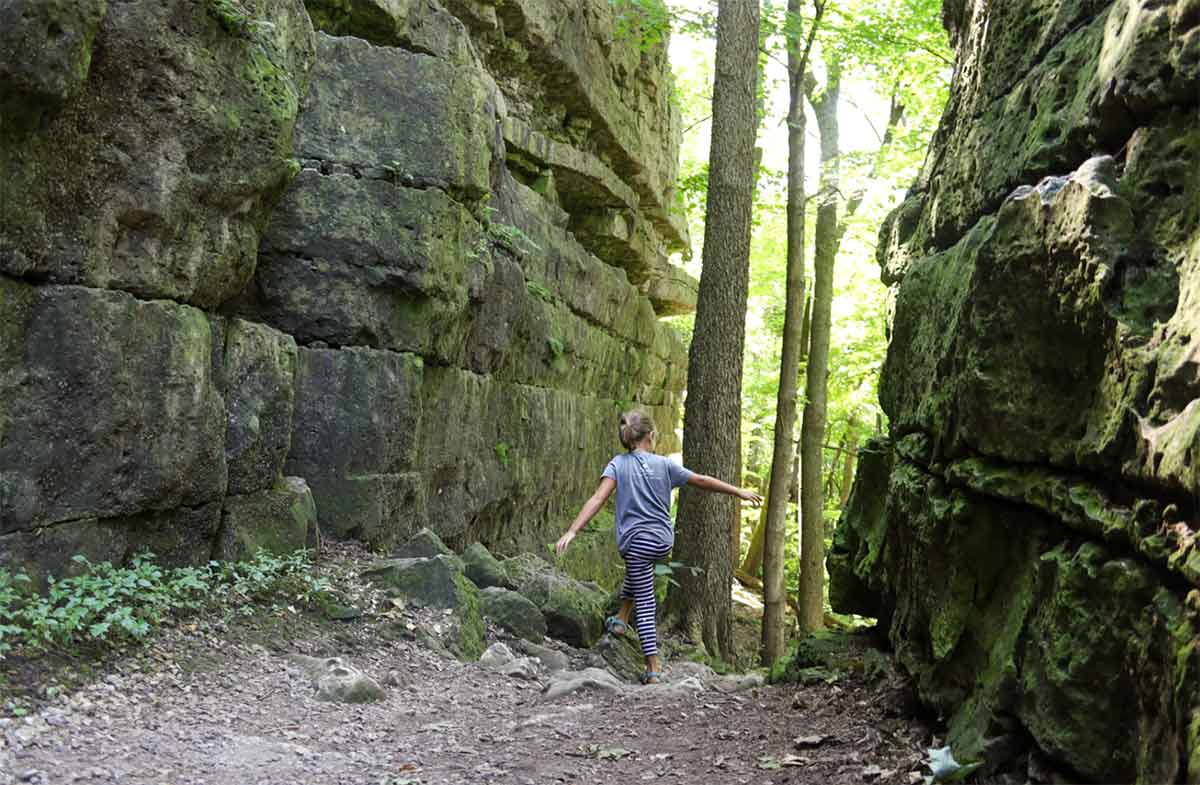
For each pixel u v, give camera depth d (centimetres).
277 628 608
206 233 592
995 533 400
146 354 550
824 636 683
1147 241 299
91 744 396
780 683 659
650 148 1747
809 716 534
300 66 724
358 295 813
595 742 489
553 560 1344
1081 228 309
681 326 2783
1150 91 299
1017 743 367
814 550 1401
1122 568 284
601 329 1638
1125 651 286
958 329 409
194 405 587
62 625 465
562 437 1388
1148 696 275
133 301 540
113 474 532
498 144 1063
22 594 480
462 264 905
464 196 911
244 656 556
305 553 702
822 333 1441
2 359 479
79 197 510
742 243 1073
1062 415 339
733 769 438
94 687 454
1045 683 329
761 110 1666
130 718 435
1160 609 264
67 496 508
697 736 500
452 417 976
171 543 593
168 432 567
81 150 507
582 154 1427
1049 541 355
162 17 539
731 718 540
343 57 827
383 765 429
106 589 520
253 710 484
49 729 402
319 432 796
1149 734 275
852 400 2077
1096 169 313
